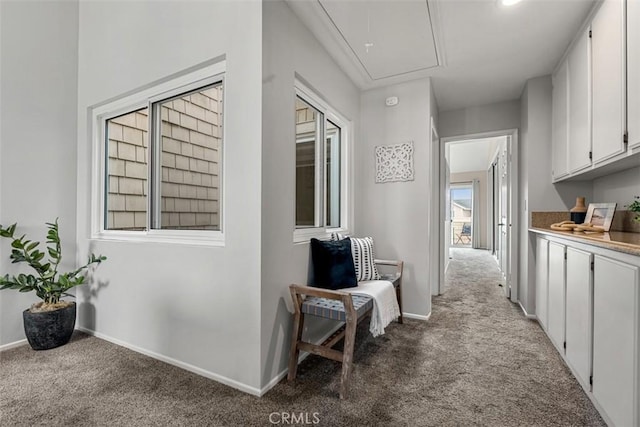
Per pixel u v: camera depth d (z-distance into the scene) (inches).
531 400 65.5
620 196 90.4
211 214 87.8
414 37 93.4
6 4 94.5
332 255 88.9
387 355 86.8
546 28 88.7
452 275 204.4
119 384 72.6
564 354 81.4
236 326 71.2
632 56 61.8
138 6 91.0
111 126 108.7
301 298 76.7
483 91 133.1
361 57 104.7
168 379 74.7
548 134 118.3
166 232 87.2
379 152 127.2
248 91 70.2
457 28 88.9
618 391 52.7
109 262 98.4
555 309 89.4
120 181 107.0
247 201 70.0
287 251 78.3
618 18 67.2
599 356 60.2
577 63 90.7
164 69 85.0
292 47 81.0
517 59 106.3
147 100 93.1
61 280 95.5
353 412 61.9
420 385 71.5
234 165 72.2
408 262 121.6
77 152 110.7
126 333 93.7
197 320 77.5
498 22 86.0
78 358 86.0
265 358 69.1
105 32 100.6
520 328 108.0
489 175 349.4
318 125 103.7
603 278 58.6
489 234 349.4
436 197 154.6
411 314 120.9
